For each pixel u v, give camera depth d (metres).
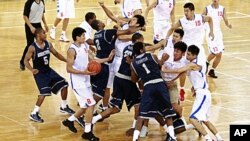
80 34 13.20
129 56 13.09
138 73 12.66
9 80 18.03
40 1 18.66
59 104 15.76
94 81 14.02
